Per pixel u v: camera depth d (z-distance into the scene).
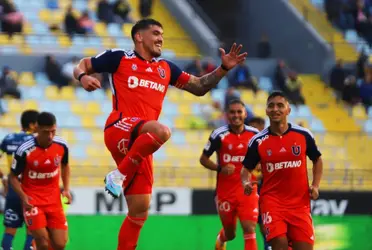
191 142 41.03
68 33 47.38
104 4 49.47
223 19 56.38
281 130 20.67
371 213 32.50
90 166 33.97
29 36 46.81
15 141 26.81
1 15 46.28
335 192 32.44
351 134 41.31
